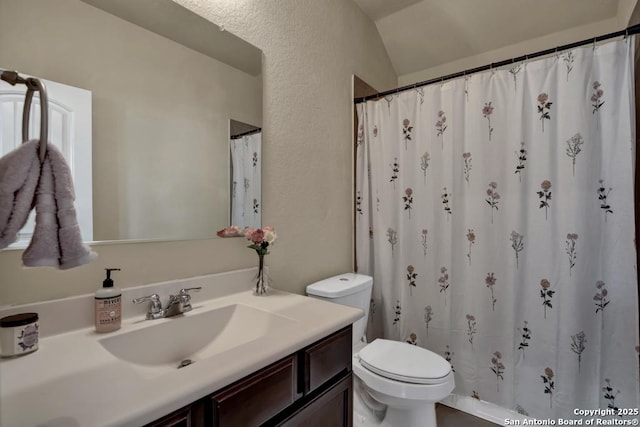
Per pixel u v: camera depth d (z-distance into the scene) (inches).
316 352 33.5
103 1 35.7
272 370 28.7
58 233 20.5
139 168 38.6
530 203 60.4
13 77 21.2
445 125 69.3
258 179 53.9
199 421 23.1
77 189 33.2
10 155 19.3
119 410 19.2
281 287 58.0
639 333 52.0
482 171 64.8
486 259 64.6
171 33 41.9
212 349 38.2
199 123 45.2
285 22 59.3
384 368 53.3
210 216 46.4
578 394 55.4
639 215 54.7
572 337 55.6
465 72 66.8
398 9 84.4
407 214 74.0
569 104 56.1
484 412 67.0
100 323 32.0
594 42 54.9
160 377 23.2
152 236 39.6
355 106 80.6
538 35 80.6
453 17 82.7
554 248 57.9
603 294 54.4
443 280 69.8
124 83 37.3
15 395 20.7
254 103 53.1
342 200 75.7
